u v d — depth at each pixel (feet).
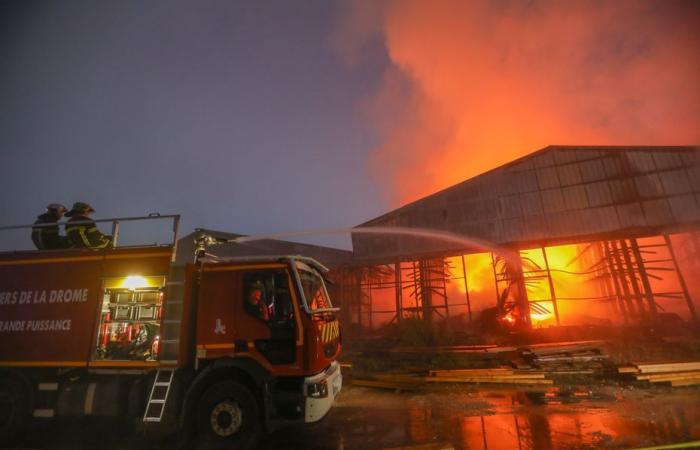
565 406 24.48
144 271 21.20
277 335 19.25
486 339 51.83
